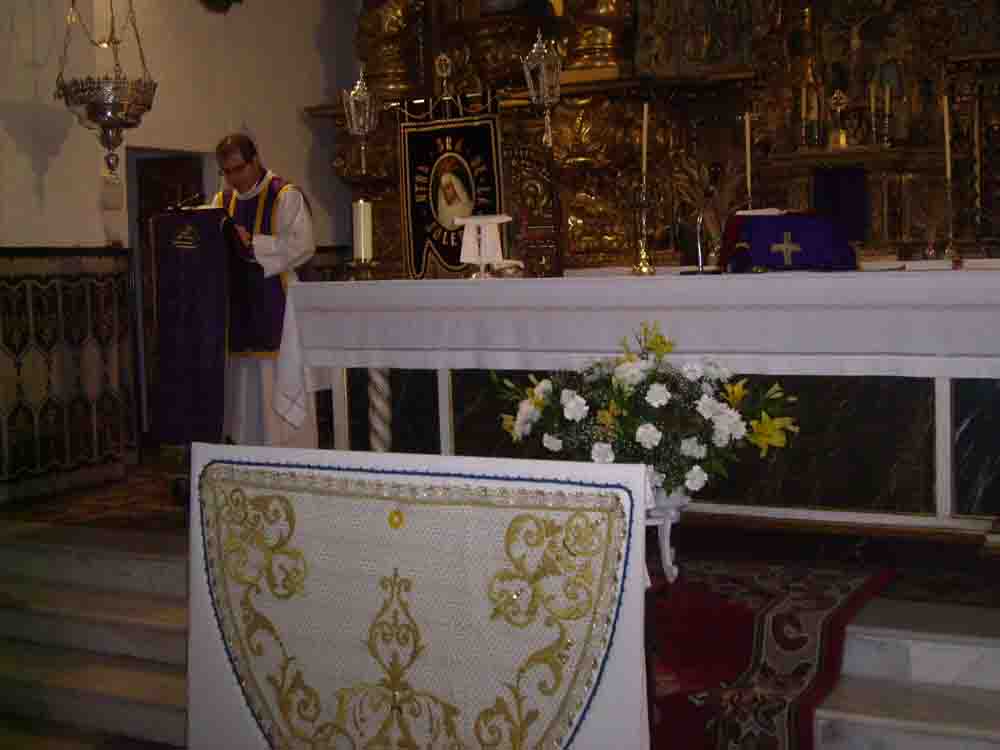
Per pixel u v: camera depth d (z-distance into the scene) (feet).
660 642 14.37
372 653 9.84
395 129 33.81
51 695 17.89
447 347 18.85
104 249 26.43
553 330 17.95
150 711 17.11
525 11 32.19
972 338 15.61
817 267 17.49
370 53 34.68
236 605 10.45
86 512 23.06
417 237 25.64
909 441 17.06
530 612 9.19
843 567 16.55
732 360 16.84
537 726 9.16
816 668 13.89
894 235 30.30
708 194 29.17
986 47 29.45
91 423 26.04
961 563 16.78
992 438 16.62
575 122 30.60
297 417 20.30
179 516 22.52
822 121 30.81
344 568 9.93
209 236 21.63
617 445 11.88
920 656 13.74
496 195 24.73
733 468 18.12
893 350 16.03
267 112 32.86
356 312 19.56
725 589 15.47
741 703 13.28
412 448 20.51
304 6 34.32
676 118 31.48
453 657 9.49
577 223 31.45
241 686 10.44
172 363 22.27
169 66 29.40
